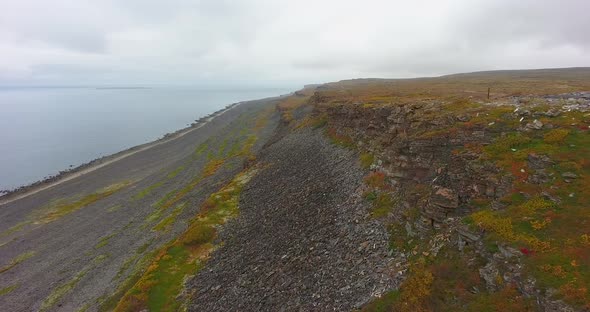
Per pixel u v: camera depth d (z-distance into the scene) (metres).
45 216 72.50
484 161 26.84
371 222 34.09
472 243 22.50
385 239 30.59
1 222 71.00
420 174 33.09
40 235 63.22
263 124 163.88
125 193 83.12
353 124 65.88
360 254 30.44
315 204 44.97
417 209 29.67
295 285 30.41
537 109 29.86
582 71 181.12
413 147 34.06
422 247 26.58
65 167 118.00
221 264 40.47
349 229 35.12
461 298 20.11
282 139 95.31
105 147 150.62
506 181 24.50
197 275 39.91
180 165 104.88
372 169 45.31
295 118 127.56
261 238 42.66
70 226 66.06
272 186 60.41
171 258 44.34
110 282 44.00
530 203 21.92
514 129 28.28
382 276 26.31
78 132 190.00
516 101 36.12
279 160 74.81
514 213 21.95
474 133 29.89
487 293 19.38
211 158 108.06
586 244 17.81
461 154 28.77
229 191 64.44
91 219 68.62
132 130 195.50
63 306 40.91
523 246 19.39
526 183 23.48
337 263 30.72
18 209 77.94
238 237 46.06
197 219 53.97
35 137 175.38
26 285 46.78
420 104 43.44
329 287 28.17
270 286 31.88
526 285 17.67
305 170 60.97
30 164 122.06
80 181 97.19
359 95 98.69
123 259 49.72
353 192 42.59
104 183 93.56
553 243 18.80
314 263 32.22
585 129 25.19
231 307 31.36
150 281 39.34
